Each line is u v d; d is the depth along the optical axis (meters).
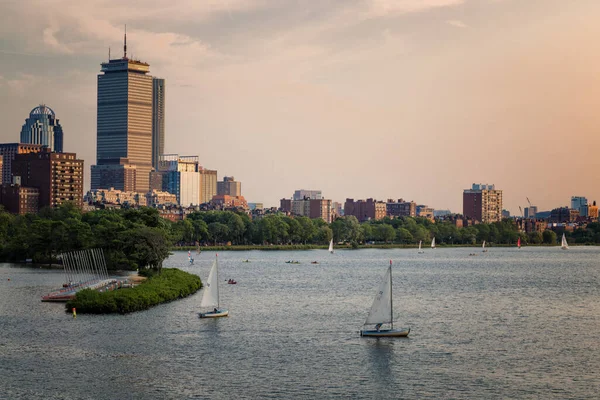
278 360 141.50
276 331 169.38
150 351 147.50
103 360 140.12
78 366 135.88
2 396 118.56
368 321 164.50
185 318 182.88
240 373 132.25
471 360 142.62
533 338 164.62
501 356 146.25
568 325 183.00
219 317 186.25
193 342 156.00
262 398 118.50
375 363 139.62
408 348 152.62
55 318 180.25
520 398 119.31
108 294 194.00
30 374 130.62
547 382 128.12
